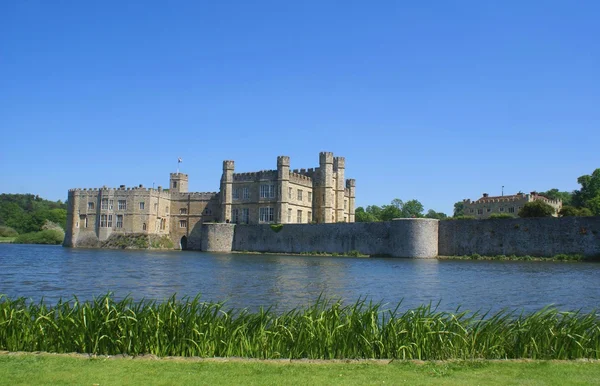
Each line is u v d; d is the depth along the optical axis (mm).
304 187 110062
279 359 15211
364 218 162375
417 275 46594
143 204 113812
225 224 101438
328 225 89062
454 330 16484
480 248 73688
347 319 16406
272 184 105250
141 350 15664
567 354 15875
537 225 69062
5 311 16469
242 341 15828
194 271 51094
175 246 121125
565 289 35375
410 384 12633
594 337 16172
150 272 49594
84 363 14227
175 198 122438
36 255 81062
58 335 16047
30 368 13648
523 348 16078
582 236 65375
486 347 16016
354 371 13797
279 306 27500
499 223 72312
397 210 164750
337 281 41188
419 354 15523
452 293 33375
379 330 16531
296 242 92688
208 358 15148
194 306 16922
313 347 15625
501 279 42406
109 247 113062
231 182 111375
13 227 184500
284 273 48844
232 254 91438
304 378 13023
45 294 32438
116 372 13352
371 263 64062
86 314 16203
